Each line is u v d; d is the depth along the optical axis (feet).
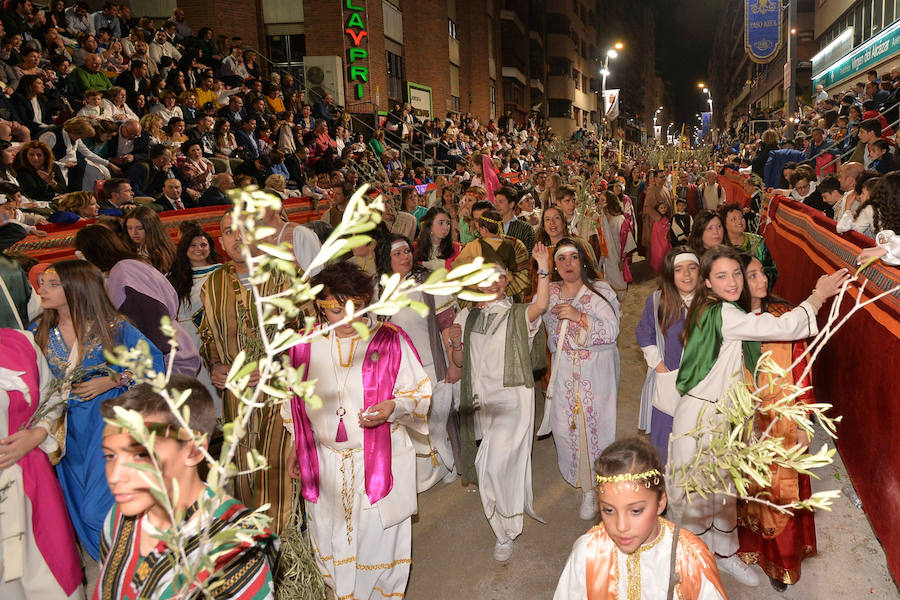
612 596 6.72
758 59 61.05
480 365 12.75
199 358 12.27
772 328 9.83
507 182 51.06
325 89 63.52
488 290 12.35
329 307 9.35
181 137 32.96
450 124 77.56
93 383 9.73
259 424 11.26
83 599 9.93
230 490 11.60
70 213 19.49
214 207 26.89
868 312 12.34
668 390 11.61
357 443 9.86
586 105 208.23
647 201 38.58
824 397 16.12
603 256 27.22
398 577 10.57
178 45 44.83
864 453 12.39
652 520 6.18
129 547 5.07
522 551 12.82
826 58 96.32
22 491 8.85
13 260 11.56
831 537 12.55
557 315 13.42
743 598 11.05
